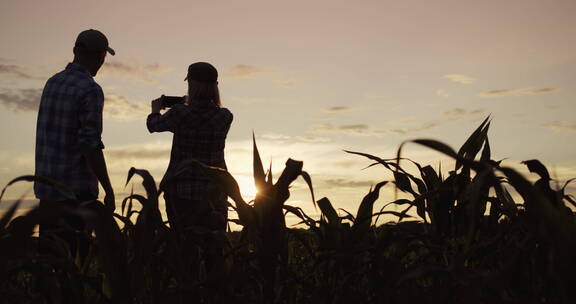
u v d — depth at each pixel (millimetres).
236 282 2168
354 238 2299
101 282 2088
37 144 3740
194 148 4172
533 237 1891
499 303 1926
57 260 2004
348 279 2252
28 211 1745
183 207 4016
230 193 2188
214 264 2232
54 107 3664
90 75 3811
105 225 1985
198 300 2258
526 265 2029
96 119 3660
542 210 1422
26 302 2141
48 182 1812
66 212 1805
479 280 1757
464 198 2629
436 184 2717
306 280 2371
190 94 4234
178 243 2291
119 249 2016
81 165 3688
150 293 2338
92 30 3912
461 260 1832
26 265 1971
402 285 2104
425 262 2402
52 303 2039
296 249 3080
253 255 2219
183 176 4000
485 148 2816
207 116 4199
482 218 2600
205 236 2258
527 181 1429
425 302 2059
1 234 1774
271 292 2174
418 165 2699
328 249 2363
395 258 2361
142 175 2168
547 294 1984
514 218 2244
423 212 2672
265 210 2137
